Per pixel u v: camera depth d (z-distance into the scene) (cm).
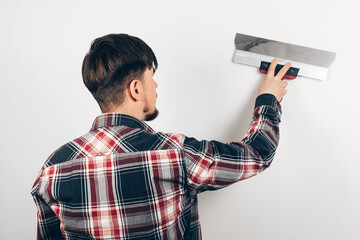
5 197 107
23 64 91
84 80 61
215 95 87
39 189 58
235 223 100
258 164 57
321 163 87
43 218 61
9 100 95
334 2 72
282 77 77
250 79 83
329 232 94
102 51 58
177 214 58
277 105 68
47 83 92
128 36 61
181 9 81
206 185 56
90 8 84
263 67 79
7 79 93
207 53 83
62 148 59
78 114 94
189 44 83
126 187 54
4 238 112
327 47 76
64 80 91
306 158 88
